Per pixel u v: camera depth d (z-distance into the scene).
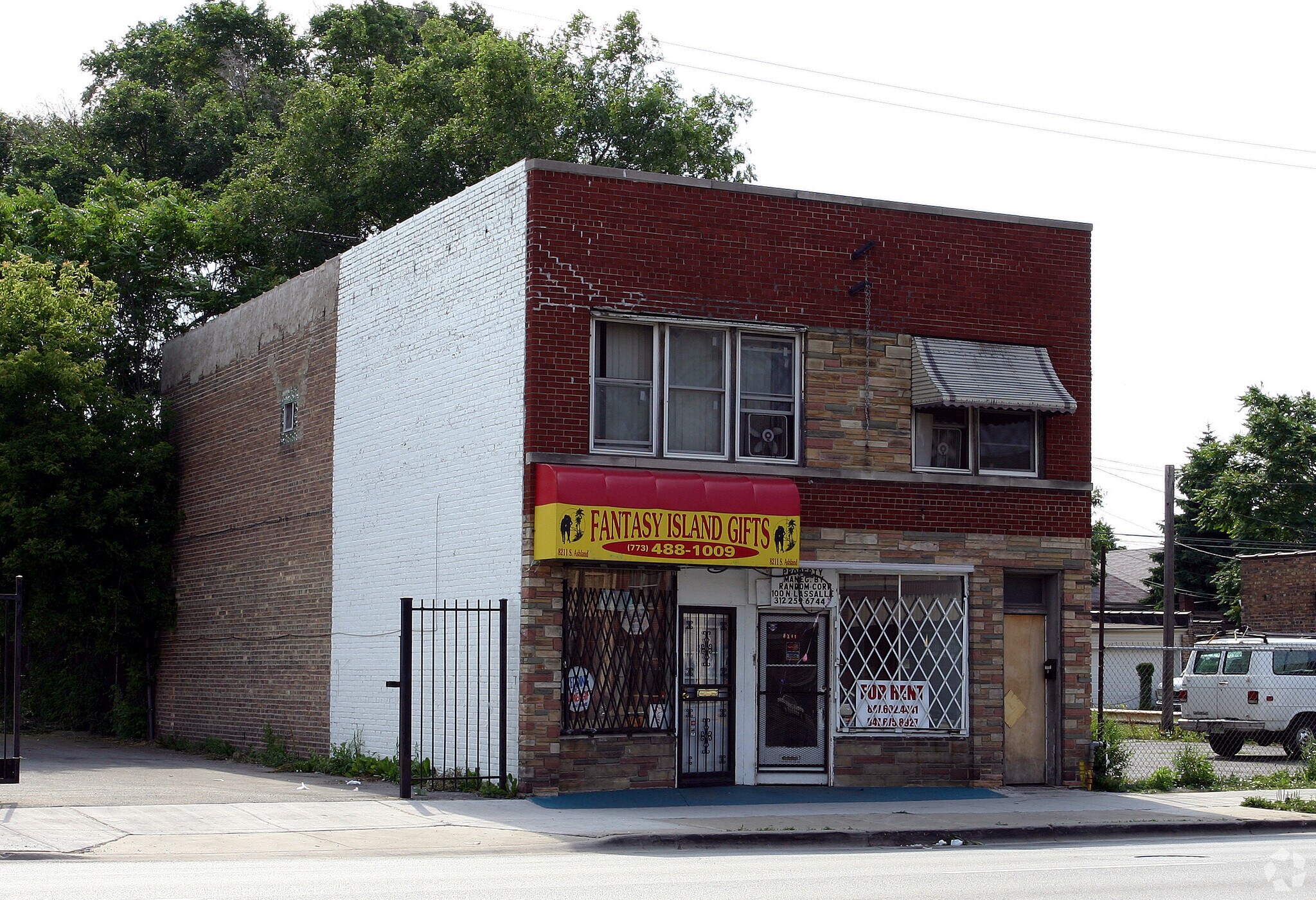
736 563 17.25
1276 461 50.69
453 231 19.08
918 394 18.88
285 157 34.31
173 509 27.38
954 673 18.89
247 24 43.91
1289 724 26.52
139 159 40.59
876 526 18.59
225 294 30.58
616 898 9.84
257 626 24.03
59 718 30.36
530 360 17.05
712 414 18.14
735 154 36.97
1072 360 19.89
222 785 18.14
